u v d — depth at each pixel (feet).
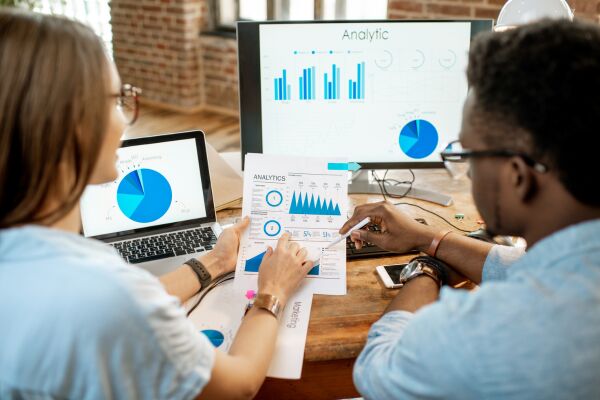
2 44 1.98
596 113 1.90
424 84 4.68
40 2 10.53
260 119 4.70
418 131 4.78
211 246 4.09
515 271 2.24
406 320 2.95
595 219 2.10
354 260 4.00
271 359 3.08
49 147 2.05
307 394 3.45
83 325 1.99
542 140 2.00
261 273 3.43
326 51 4.57
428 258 3.59
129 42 15.48
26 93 1.98
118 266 2.18
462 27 4.56
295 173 4.01
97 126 2.16
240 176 4.94
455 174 4.78
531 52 2.00
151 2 14.47
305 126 4.74
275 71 4.59
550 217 2.18
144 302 2.15
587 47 1.95
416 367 2.12
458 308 2.10
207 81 14.99
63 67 2.02
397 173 5.43
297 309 3.45
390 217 3.84
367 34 4.55
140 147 4.17
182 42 14.38
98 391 2.08
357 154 4.84
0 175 2.04
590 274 1.96
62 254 2.07
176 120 14.66
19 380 2.03
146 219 4.22
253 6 14.07
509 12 5.13
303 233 3.88
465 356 1.97
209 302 3.54
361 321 3.38
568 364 1.85
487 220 2.42
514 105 2.04
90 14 15.47
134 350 2.12
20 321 1.99
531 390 1.88
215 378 2.51
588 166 1.96
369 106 4.71
